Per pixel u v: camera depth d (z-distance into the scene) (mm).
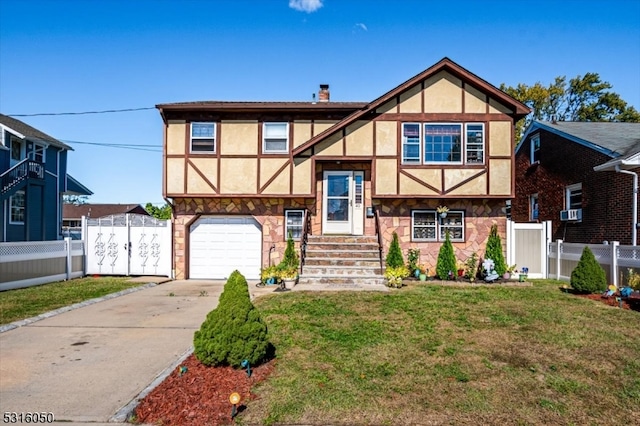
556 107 40656
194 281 15133
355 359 5945
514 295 10547
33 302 10477
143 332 7879
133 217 16156
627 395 4914
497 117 14430
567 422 4324
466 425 4234
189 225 15727
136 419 4398
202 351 5551
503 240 14844
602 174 15672
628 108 38281
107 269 16156
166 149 15266
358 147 14555
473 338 6902
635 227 13953
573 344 6609
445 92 14516
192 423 4262
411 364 5773
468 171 14422
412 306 9125
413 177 14430
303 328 7406
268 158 15086
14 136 20797
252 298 10477
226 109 14914
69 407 4672
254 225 15672
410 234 14859
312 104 15391
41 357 6402
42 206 22641
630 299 9695
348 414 4418
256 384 5105
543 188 19938
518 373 5500
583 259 10945
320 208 15406
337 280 12555
